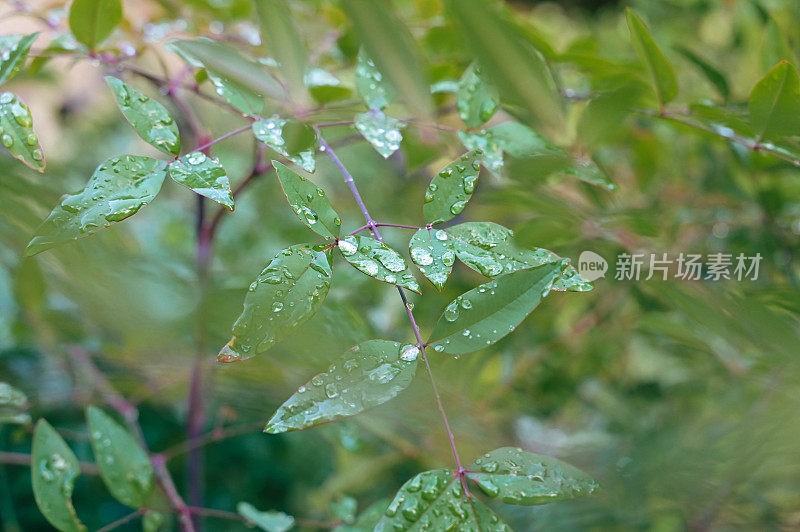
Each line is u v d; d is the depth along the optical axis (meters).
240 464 1.56
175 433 1.51
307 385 0.78
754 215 1.08
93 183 0.79
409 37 0.76
